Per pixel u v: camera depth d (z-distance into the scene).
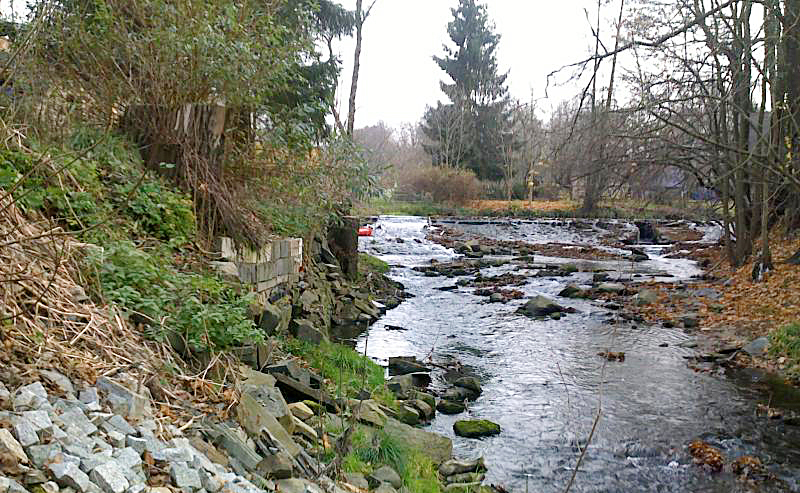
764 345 11.50
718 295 16.78
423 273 23.23
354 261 16.88
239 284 6.57
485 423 7.89
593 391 9.53
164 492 2.93
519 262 27.00
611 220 38.22
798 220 19.14
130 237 5.95
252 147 8.59
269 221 9.13
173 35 7.07
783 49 16.06
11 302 3.77
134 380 3.92
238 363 5.61
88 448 2.93
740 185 19.83
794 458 7.19
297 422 5.32
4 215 4.15
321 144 9.77
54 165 5.43
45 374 3.38
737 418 8.45
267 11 8.76
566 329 13.96
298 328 8.84
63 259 4.57
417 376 9.76
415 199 48.12
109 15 7.17
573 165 16.56
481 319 14.95
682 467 6.96
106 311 4.47
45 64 6.55
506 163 51.25
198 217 7.19
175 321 4.90
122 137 7.14
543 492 6.27
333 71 15.70
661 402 9.06
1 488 2.30
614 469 6.88
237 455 3.94
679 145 15.60
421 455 6.30
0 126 5.07
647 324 14.59
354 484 4.82
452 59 54.94
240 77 7.84
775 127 15.80
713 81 14.80
